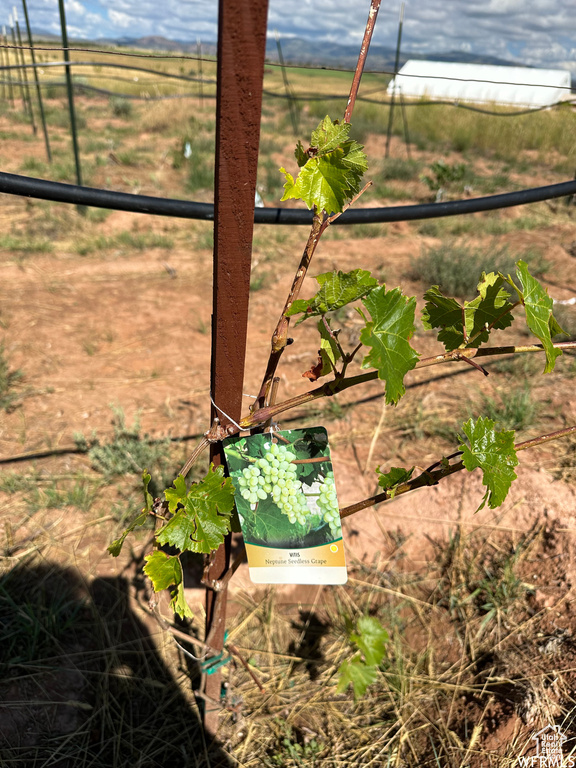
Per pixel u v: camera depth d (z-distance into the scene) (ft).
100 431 9.53
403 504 8.11
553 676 5.87
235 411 3.28
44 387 10.64
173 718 6.12
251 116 2.40
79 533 7.71
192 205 5.03
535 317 3.05
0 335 12.21
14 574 7.10
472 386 10.91
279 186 27.61
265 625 7.03
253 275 16.35
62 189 4.66
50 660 6.37
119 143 37.17
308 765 5.76
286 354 12.20
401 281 16.49
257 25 2.20
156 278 16.24
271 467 3.09
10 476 8.45
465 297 15.48
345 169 2.55
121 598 7.02
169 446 9.16
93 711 6.03
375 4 2.54
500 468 3.13
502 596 6.94
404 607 7.13
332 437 9.44
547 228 22.36
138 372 11.34
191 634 6.83
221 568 4.11
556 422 9.72
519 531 7.62
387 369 2.42
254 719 6.15
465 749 5.59
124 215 21.24
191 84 72.59
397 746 5.85
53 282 15.35
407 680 6.37
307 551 3.14
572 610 6.50
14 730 5.76
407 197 28.45
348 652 6.75
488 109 50.52
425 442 9.30
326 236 20.57
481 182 31.50
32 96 59.47
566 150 41.22
